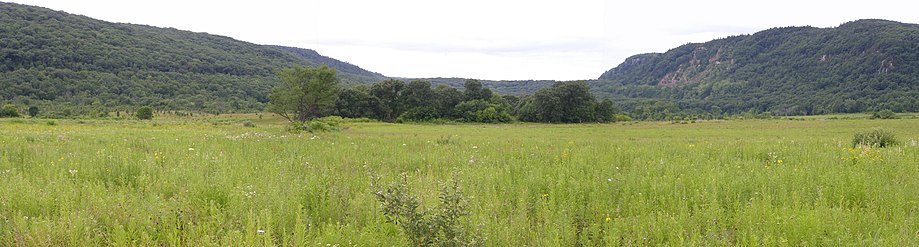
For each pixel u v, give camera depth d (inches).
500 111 3946.9
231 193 267.1
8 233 198.2
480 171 374.9
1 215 220.7
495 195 269.9
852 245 187.2
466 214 207.8
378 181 288.2
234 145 636.7
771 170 365.4
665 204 261.0
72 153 485.7
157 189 294.2
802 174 323.9
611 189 298.8
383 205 204.5
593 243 211.8
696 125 3009.4
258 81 6653.5
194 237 203.6
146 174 342.0
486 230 204.7
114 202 247.1
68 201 242.8
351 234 204.5
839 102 6368.1
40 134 924.6
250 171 366.3
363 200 264.1
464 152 567.2
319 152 573.0
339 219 247.8
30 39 5753.0
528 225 229.1
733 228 221.5
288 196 266.4
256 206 247.6
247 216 227.3
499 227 213.3
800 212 219.9
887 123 2918.3
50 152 486.3
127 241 197.8
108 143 654.5
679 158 470.9
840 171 350.3
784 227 208.1
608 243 197.9
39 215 228.2
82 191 267.1
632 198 266.2
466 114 3890.3
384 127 2544.3
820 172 337.7
